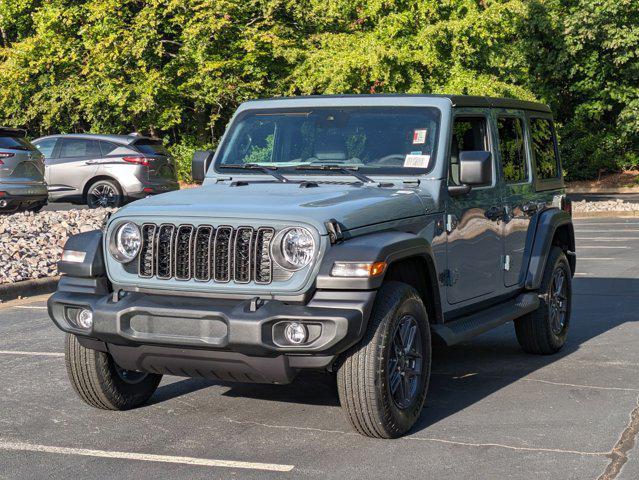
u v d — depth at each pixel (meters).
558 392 6.50
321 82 25.25
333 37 25.47
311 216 5.12
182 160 30.52
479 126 6.92
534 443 5.30
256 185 6.18
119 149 20.69
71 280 5.64
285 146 6.54
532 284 7.46
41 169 17.81
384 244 5.15
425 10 23.86
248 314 5.02
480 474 4.79
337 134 6.43
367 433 5.36
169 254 5.34
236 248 5.16
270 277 5.11
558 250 7.94
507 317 6.84
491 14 23.59
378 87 24.62
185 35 27.89
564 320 8.00
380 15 24.72
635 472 4.80
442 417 5.89
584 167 34.28
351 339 4.96
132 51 28.02
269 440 5.45
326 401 6.33
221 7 27.53
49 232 14.48
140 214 5.43
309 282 5.06
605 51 32.41
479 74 24.94
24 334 8.81
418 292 6.00
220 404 6.28
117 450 5.30
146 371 5.59
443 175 6.15
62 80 29.69
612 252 14.95
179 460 5.10
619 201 24.39
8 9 30.95
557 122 34.44
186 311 5.13
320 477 4.79
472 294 6.62
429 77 24.56
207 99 28.64
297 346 4.98
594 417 5.83
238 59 29.09
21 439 5.52
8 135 17.58
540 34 32.25
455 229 6.30
